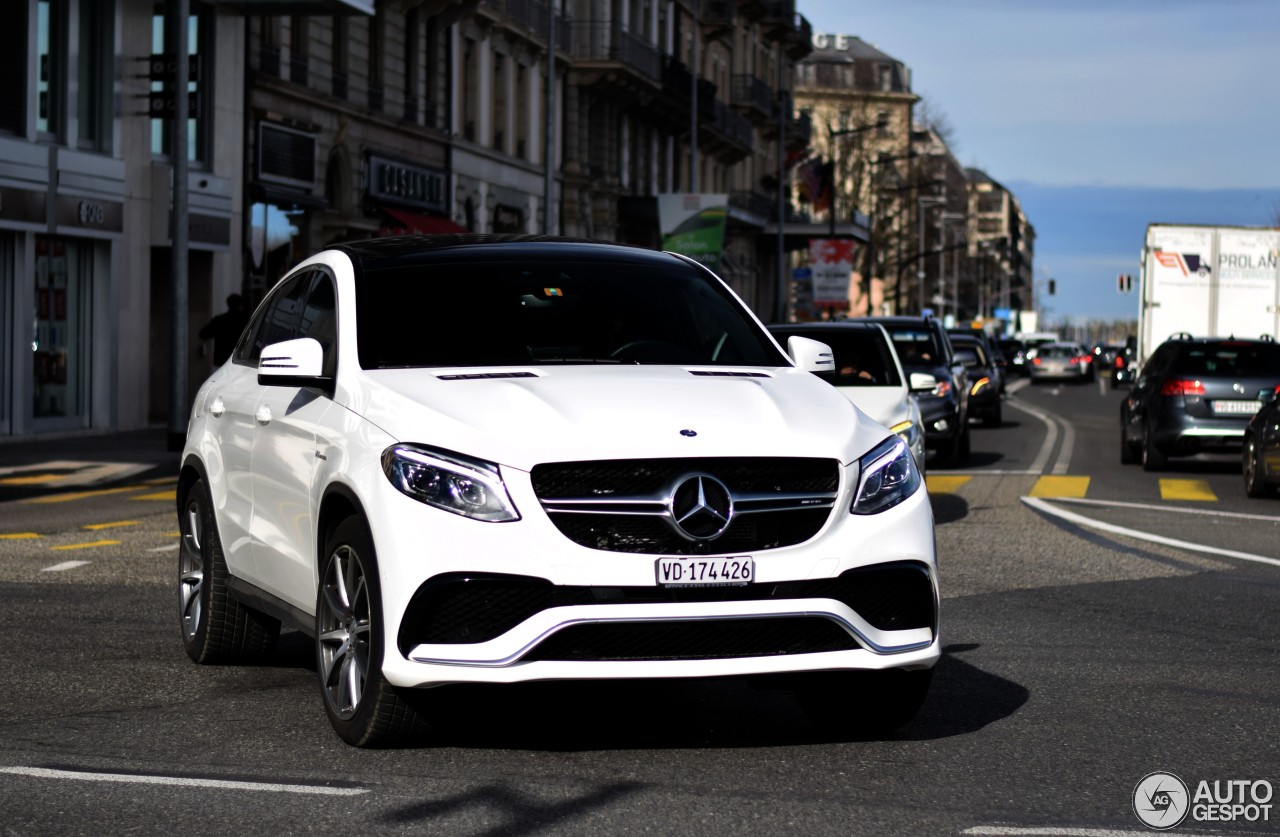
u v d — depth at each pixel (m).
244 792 5.82
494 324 7.29
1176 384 22.16
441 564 5.98
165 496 18.83
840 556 6.20
